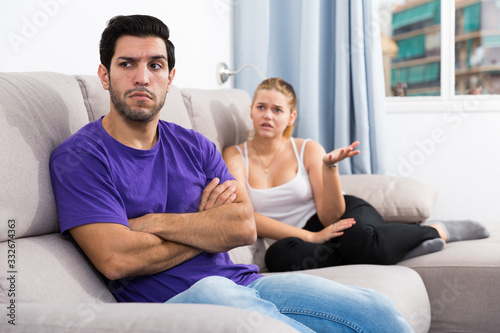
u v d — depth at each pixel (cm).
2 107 111
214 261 131
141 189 124
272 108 194
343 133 280
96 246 112
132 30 124
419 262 177
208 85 261
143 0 210
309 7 275
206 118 191
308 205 199
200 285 104
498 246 183
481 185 295
